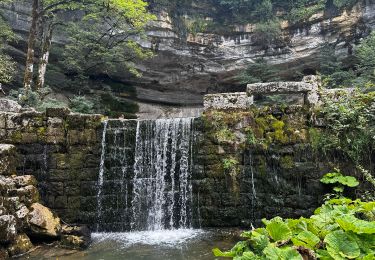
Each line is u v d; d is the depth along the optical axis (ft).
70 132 26.99
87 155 26.91
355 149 22.30
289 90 24.97
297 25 54.95
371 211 13.34
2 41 45.03
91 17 47.96
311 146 23.45
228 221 24.89
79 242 20.81
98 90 55.42
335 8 51.55
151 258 18.74
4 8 46.68
